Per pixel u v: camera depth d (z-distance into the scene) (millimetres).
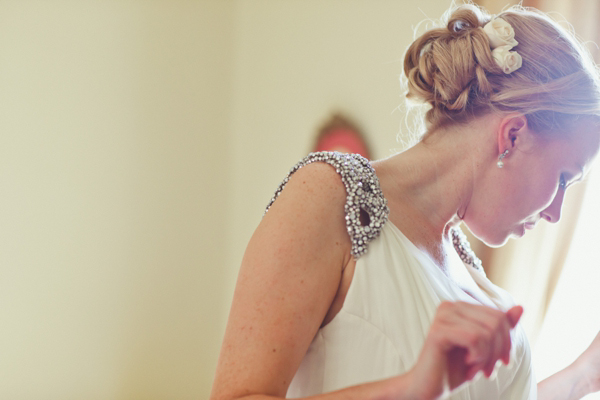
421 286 776
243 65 2824
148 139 2775
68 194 2693
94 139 2721
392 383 529
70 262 2693
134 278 2762
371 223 753
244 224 2822
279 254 671
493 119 854
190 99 2812
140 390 2766
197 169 2818
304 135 2725
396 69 2566
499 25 863
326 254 701
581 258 1957
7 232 2637
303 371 755
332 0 2693
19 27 2643
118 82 2740
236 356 642
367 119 2613
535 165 864
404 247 794
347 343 730
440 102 874
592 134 886
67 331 2691
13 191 2645
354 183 742
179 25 2799
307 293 671
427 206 877
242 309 661
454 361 486
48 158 2672
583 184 1948
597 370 1112
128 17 2746
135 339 2760
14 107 2645
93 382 2721
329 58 2697
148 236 2775
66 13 2686
